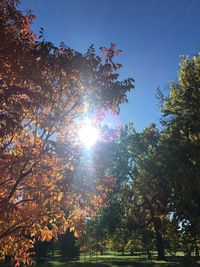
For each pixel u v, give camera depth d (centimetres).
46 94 778
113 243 4869
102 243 4538
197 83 2403
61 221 912
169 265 3478
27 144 836
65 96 825
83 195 831
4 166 754
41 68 688
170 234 2627
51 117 807
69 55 757
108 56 817
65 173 812
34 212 834
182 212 2488
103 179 857
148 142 4425
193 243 2447
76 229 919
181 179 2328
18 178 796
